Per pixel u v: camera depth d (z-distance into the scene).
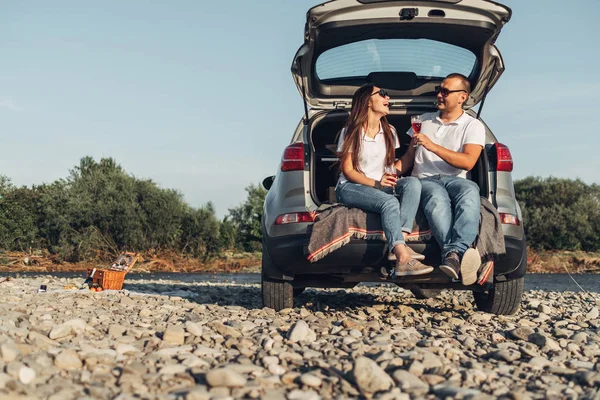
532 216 21.78
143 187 18.36
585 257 19.94
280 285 5.23
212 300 6.80
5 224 17.20
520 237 4.92
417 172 5.18
